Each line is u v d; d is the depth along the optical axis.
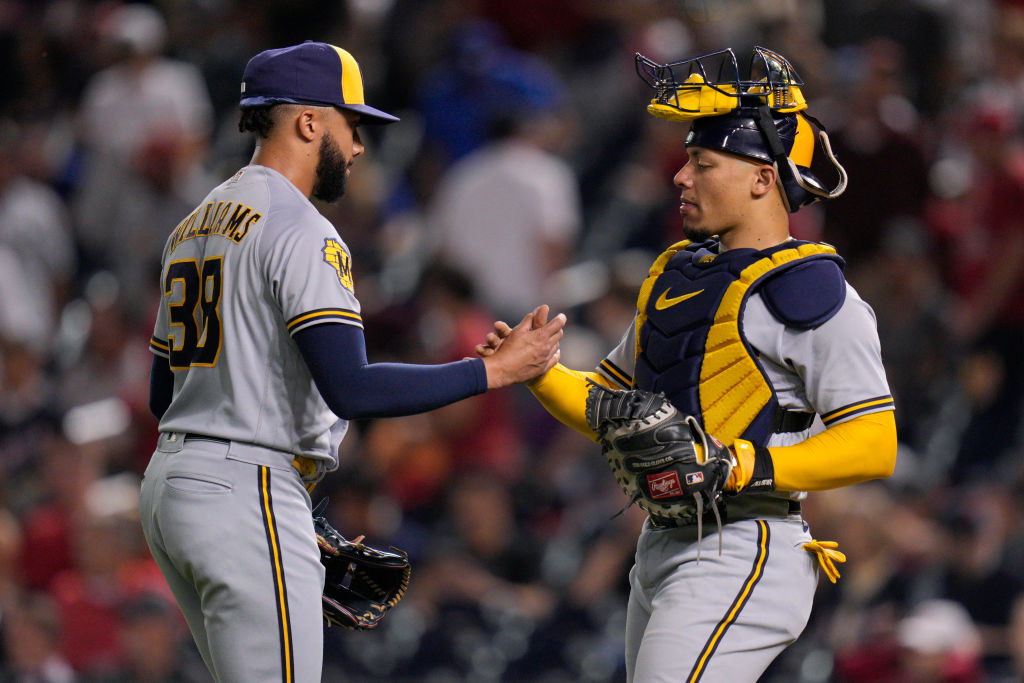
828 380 13.48
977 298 32.53
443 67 42.12
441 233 35.84
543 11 43.09
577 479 30.33
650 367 14.20
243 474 13.51
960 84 39.28
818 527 26.77
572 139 40.53
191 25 45.00
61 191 42.66
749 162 13.91
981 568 26.66
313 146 14.20
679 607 13.63
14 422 33.41
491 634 26.86
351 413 13.28
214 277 13.75
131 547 27.81
